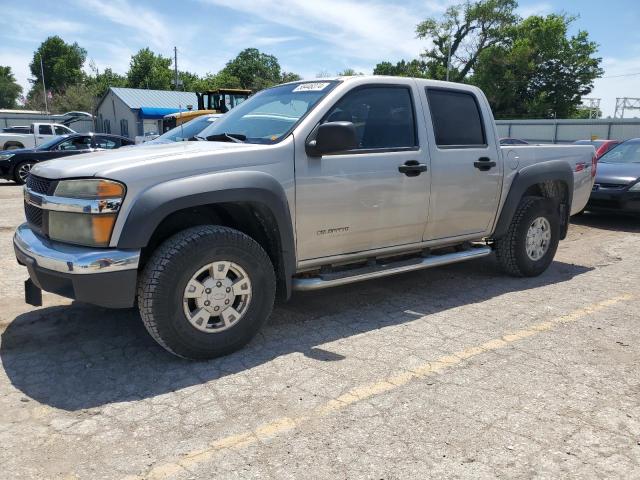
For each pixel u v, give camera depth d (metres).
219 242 3.52
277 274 4.11
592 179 6.48
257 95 4.94
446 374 3.53
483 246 5.55
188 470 2.54
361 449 2.70
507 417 3.01
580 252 7.32
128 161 3.39
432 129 4.73
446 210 4.86
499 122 43.19
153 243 3.67
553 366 3.66
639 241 8.10
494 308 4.87
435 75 60.81
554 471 2.54
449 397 3.22
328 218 4.10
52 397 3.20
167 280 3.36
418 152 4.57
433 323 4.47
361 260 4.52
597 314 4.73
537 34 55.59
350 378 3.46
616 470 2.55
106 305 3.32
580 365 3.68
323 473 2.52
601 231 8.98
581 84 57.38
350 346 3.97
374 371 3.56
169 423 2.93
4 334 4.13
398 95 4.58
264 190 3.67
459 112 5.01
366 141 4.32
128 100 40.88
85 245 3.32
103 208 3.23
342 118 4.19
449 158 4.80
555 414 3.05
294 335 4.18
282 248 3.88
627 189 9.00
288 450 2.69
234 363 3.66
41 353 3.80
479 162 5.02
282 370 3.56
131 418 2.97
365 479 2.48
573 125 39.44
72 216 3.35
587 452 2.69
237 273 3.68
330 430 2.87
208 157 3.55
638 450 2.72
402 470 2.54
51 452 2.67
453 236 5.09
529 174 5.50
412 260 4.82
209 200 3.46
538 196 6.07
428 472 2.53
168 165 3.41
